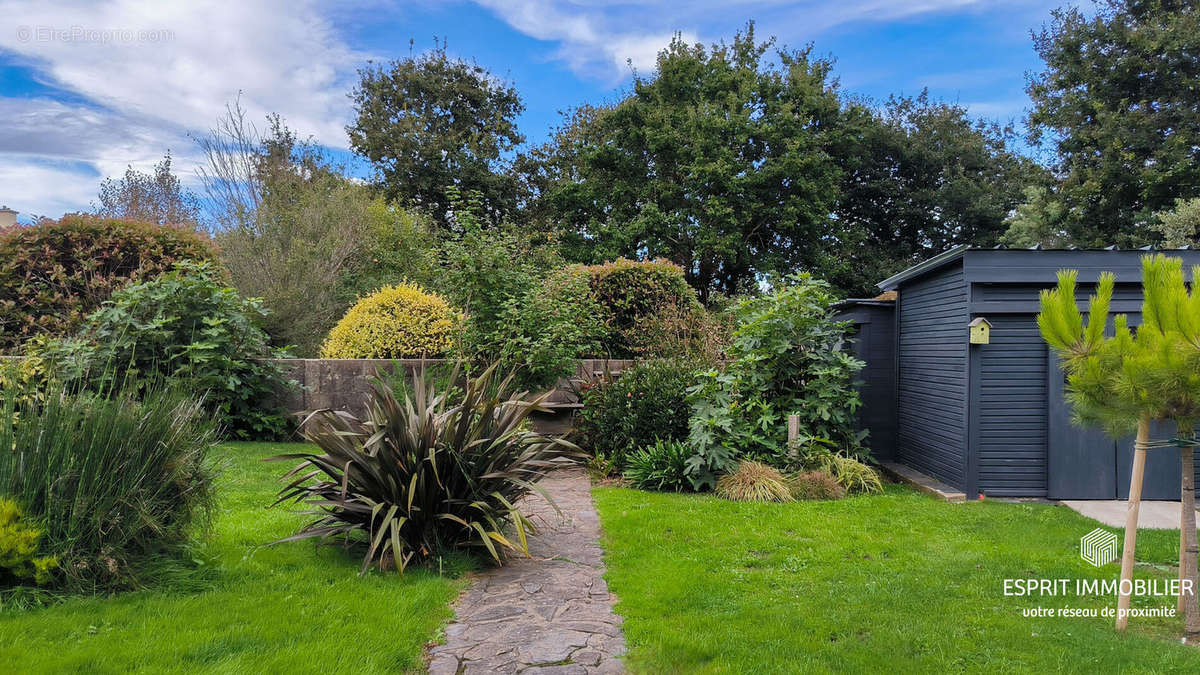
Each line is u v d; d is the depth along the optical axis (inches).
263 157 602.5
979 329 241.3
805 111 784.9
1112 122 600.7
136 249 340.2
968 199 874.8
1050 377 245.0
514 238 372.5
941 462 269.4
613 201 789.9
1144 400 122.1
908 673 111.6
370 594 142.4
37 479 134.8
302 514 184.1
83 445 138.6
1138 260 240.8
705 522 206.2
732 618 135.4
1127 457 243.0
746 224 770.8
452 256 331.3
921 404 290.5
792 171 739.4
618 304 403.2
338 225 548.4
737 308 318.0
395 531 153.6
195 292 294.7
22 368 178.4
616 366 354.9
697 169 716.7
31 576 130.4
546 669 115.1
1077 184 637.9
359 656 114.1
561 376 327.0
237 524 186.2
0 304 310.2
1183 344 115.0
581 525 207.5
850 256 873.5
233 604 133.3
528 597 149.4
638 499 238.5
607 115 800.3
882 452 324.5
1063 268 243.0
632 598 147.0
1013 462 247.6
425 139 890.7
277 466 260.7
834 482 251.1
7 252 321.1
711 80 786.8
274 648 115.6
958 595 147.9
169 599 134.7
